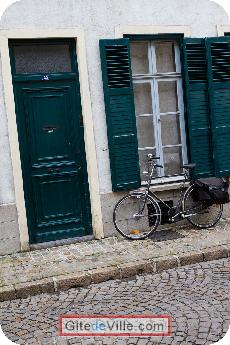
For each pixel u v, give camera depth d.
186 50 7.13
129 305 4.89
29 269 5.84
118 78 6.79
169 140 7.41
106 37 6.79
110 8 6.78
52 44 6.63
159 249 6.29
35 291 5.34
